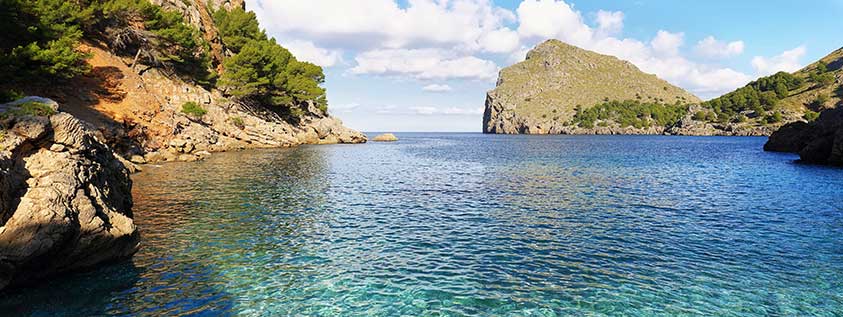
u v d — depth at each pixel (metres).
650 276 14.52
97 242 13.88
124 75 60.12
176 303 12.05
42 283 12.83
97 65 57.75
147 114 57.56
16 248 11.57
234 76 86.88
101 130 44.84
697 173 44.56
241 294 12.78
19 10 42.62
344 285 13.57
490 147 106.44
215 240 18.17
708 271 14.97
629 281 14.07
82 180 14.60
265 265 15.22
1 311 11.07
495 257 16.41
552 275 14.57
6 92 31.36
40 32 44.66
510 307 12.14
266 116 96.31
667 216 23.67
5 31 42.03
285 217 22.78
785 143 79.81
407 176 41.81
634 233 20.02
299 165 50.25
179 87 72.31
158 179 35.75
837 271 14.95
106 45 65.62
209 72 86.69
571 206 26.55
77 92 51.03
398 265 15.42
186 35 73.25
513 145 119.31
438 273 14.69
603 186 35.19
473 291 13.20
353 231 20.06
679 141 146.25
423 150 89.94
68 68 45.81
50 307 11.44
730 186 34.84
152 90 66.19
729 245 18.05
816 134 67.38
